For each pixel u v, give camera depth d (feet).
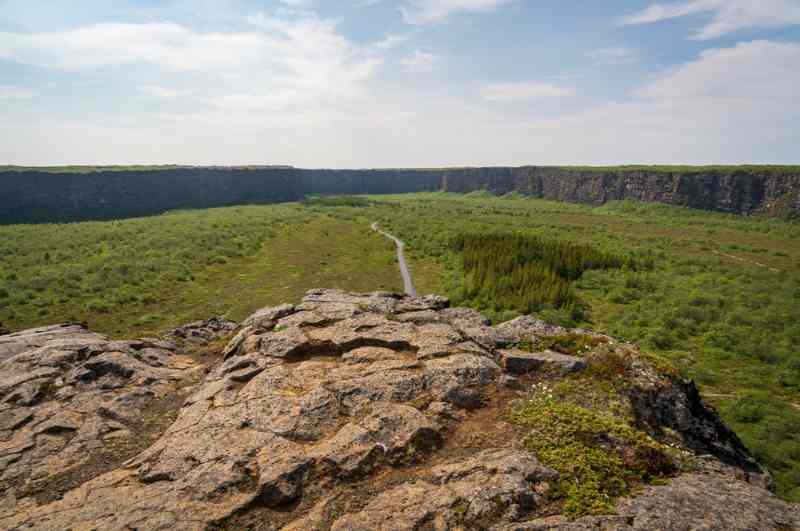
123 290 142.51
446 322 46.29
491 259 182.39
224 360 45.39
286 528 22.43
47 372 42.60
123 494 25.41
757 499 22.61
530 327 44.52
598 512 21.47
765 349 97.40
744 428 68.64
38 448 31.71
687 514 21.04
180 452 28.58
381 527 21.56
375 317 46.75
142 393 39.24
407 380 34.40
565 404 31.50
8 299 126.52
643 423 31.30
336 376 35.65
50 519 23.43
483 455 26.58
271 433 29.53
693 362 95.09
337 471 26.00
